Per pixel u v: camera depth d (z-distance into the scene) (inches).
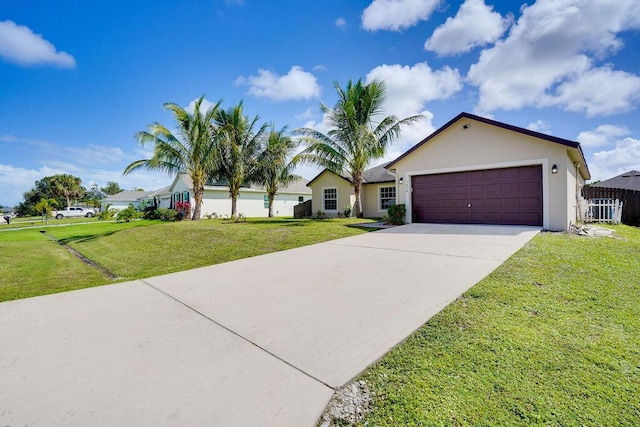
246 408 72.8
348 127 581.0
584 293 145.9
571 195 384.2
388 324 117.5
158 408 73.0
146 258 322.7
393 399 75.9
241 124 742.5
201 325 123.3
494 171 400.5
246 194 966.4
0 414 71.3
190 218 779.4
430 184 454.0
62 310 144.8
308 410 72.2
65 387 82.2
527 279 166.2
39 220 1278.3
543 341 101.9
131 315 136.8
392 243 290.5
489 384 80.7
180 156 665.0
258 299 153.0
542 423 66.9
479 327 112.6
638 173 837.8
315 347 101.9
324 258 243.1
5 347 106.6
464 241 281.1
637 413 69.3
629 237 322.0
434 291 152.5
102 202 1626.5
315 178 807.7
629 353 94.5
